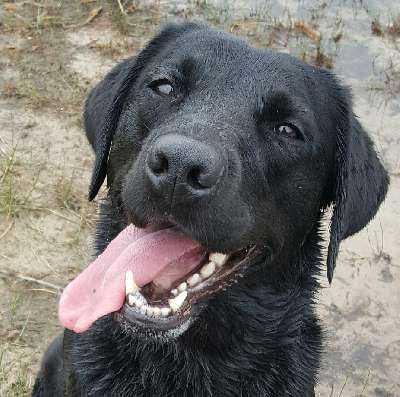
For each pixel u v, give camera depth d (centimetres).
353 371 88
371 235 101
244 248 66
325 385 87
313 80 69
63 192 100
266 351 71
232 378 71
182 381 70
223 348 70
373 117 117
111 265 64
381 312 93
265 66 67
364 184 71
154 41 72
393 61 127
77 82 116
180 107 65
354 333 91
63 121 110
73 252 95
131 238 65
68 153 106
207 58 67
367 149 71
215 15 133
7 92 113
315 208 71
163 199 58
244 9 136
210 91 65
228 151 61
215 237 61
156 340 63
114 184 68
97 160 73
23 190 100
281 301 71
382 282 96
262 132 66
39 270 93
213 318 69
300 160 67
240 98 65
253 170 64
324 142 69
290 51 127
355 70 125
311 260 73
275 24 132
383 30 133
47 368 79
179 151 57
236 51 68
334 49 128
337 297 94
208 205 59
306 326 73
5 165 103
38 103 112
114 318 65
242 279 68
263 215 66
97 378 69
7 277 92
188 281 64
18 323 88
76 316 63
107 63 120
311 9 138
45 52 120
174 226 65
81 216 98
